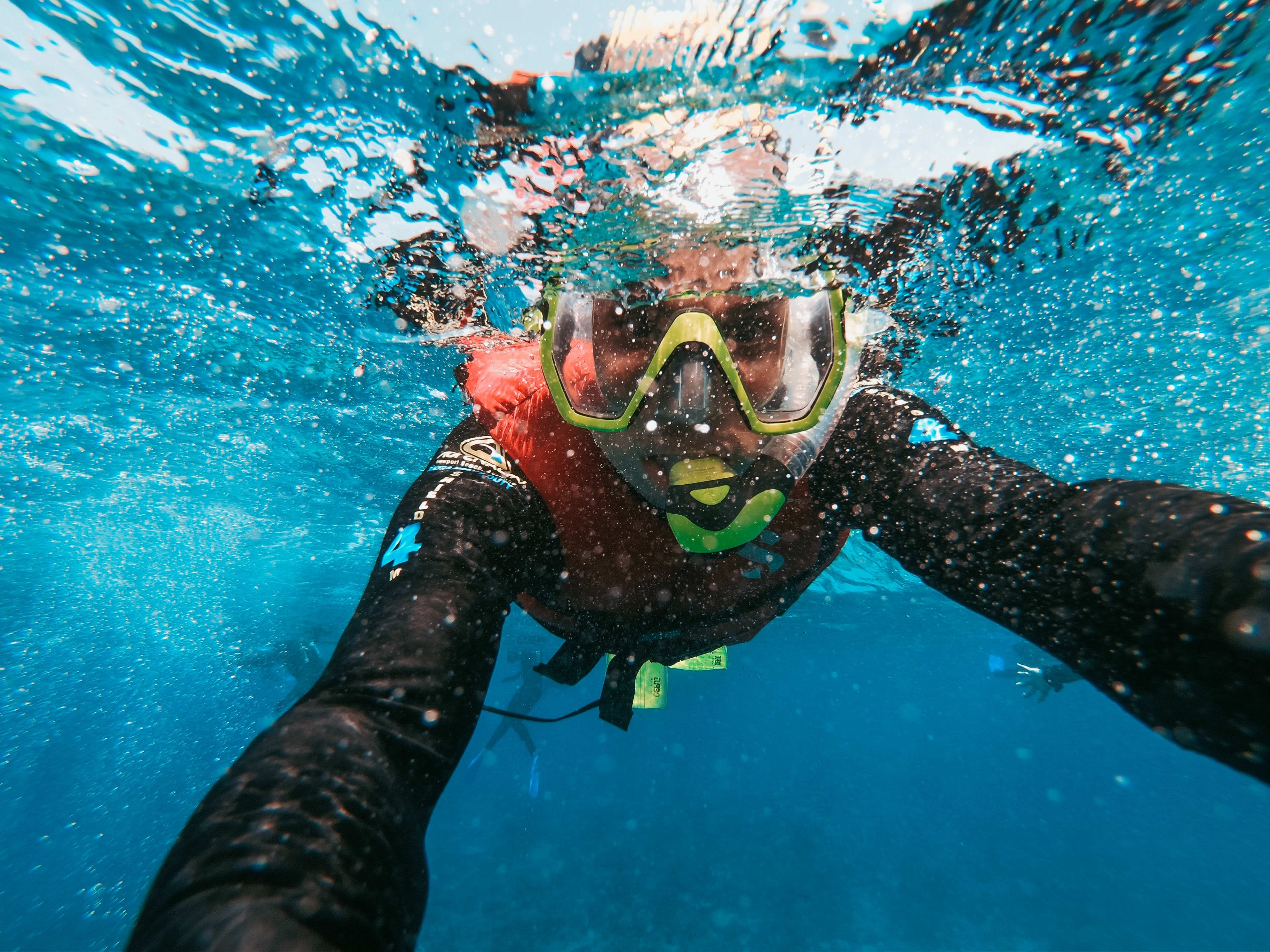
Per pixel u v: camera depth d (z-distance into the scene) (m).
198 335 0.95
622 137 0.41
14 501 1.78
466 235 0.55
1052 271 0.65
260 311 0.86
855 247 0.51
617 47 0.39
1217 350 0.82
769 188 0.41
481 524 0.30
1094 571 0.22
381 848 0.18
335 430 1.34
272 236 0.67
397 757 0.21
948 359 0.83
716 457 0.35
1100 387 0.92
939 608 3.26
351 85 0.46
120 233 0.69
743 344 0.35
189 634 3.54
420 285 0.67
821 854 4.08
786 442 0.34
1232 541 0.18
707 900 3.28
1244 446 1.05
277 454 1.49
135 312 0.88
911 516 0.29
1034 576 0.24
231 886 0.15
